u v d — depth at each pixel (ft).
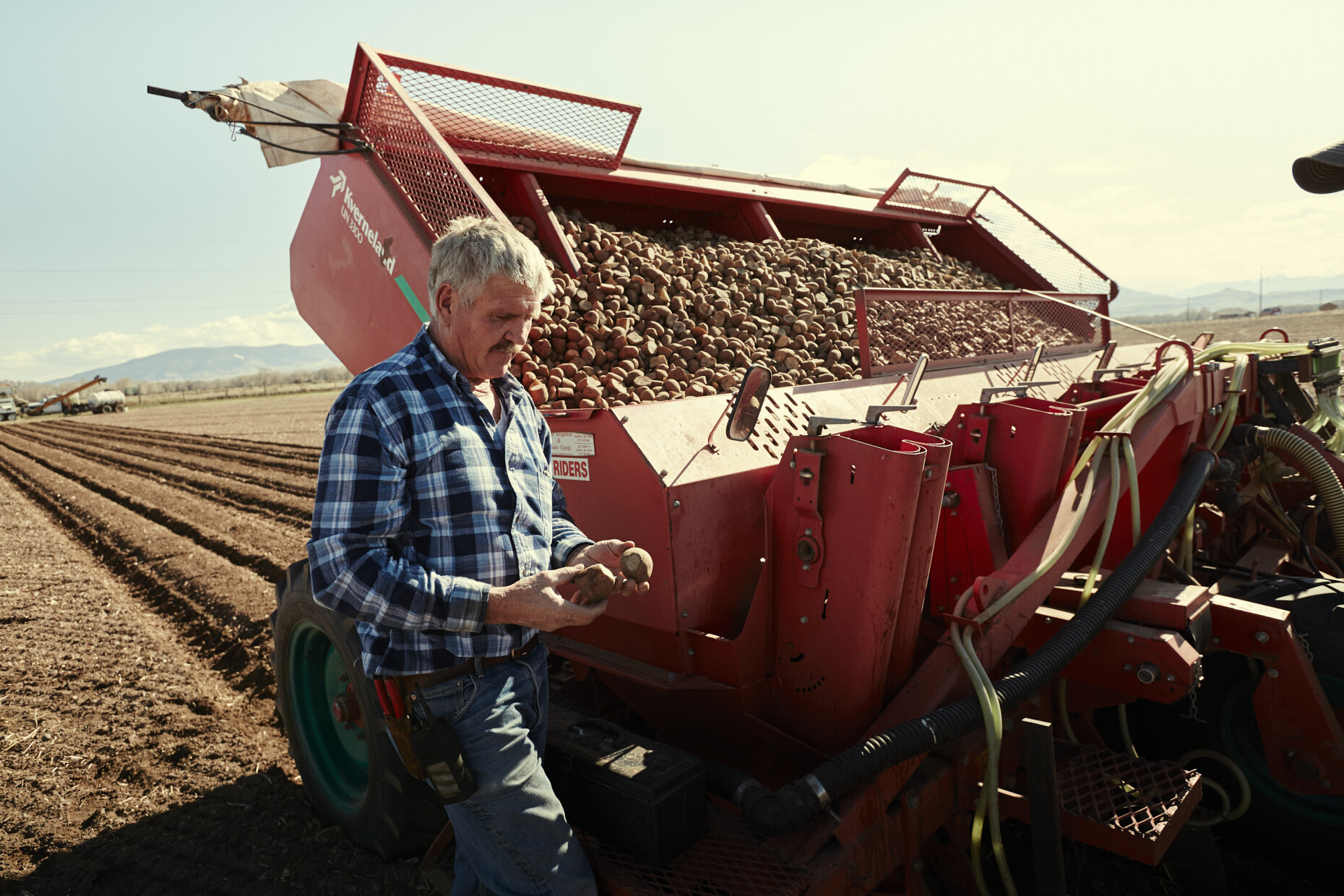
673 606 6.17
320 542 4.28
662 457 6.22
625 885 5.02
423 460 4.47
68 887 8.34
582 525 6.84
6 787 10.38
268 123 9.93
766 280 11.97
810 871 5.13
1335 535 9.30
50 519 32.14
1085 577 7.13
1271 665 6.80
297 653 8.88
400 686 4.65
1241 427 9.57
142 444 63.16
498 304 4.57
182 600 18.45
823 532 5.77
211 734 11.72
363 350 10.61
